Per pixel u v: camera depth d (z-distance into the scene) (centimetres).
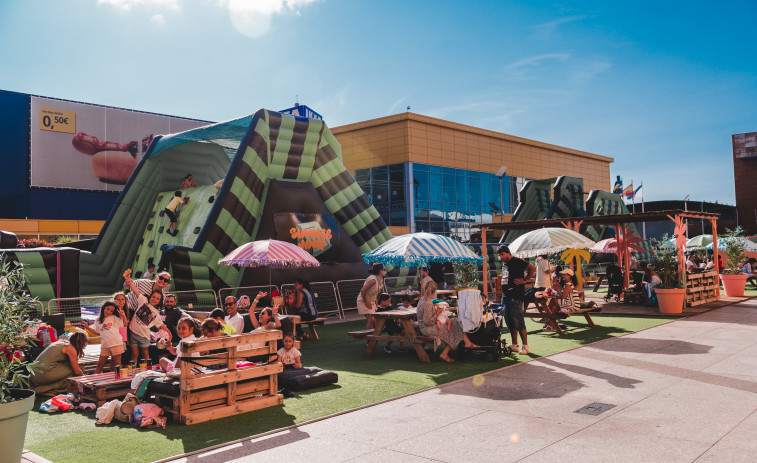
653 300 1750
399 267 2136
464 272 2150
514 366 903
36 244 2505
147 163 2173
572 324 1437
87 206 5669
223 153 2328
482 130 4900
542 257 1523
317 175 1995
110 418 650
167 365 743
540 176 5522
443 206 4534
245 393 686
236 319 1009
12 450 446
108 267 2148
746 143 7844
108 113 5803
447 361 984
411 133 4356
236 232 1711
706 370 814
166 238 2030
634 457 479
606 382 761
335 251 1981
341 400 717
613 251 2439
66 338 889
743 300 1847
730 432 537
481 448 514
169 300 1042
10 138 5475
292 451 524
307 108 3853
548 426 573
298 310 1305
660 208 7825
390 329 1113
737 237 2173
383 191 4438
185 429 611
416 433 565
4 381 461
